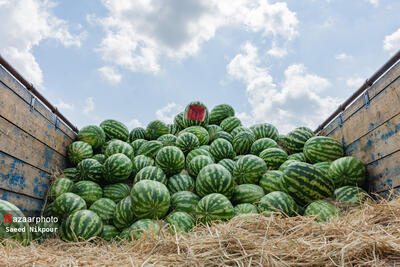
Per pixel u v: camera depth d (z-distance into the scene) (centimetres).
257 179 466
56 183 463
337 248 198
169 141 605
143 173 466
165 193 389
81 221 354
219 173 429
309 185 379
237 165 484
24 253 242
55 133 504
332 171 434
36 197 427
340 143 502
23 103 400
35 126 433
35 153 432
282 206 368
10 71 377
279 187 434
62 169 530
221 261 195
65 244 324
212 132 699
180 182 468
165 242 243
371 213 269
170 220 370
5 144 355
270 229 250
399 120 342
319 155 489
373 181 399
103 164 525
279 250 204
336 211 338
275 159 525
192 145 576
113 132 657
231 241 215
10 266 203
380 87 379
